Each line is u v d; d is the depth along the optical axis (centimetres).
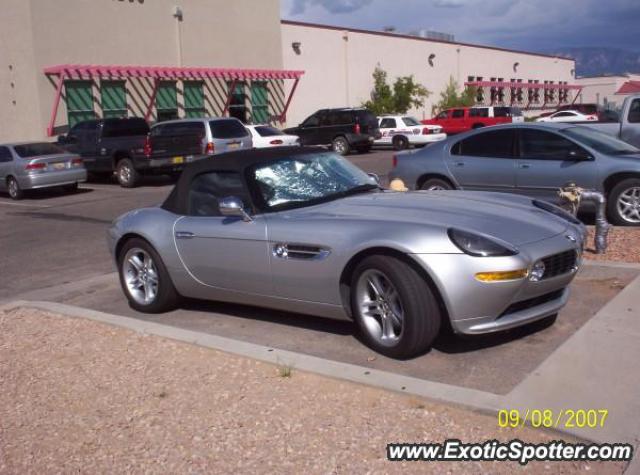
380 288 499
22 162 1719
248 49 3078
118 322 617
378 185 648
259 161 604
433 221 497
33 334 614
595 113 3591
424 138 3005
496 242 473
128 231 659
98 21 2462
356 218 524
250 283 575
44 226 1299
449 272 463
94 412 449
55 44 2338
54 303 703
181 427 418
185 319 641
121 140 1878
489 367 477
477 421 397
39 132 2319
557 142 969
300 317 618
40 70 2298
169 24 2719
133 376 499
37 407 465
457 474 350
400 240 477
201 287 620
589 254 779
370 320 512
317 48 3491
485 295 466
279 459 374
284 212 566
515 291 471
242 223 573
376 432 392
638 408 398
